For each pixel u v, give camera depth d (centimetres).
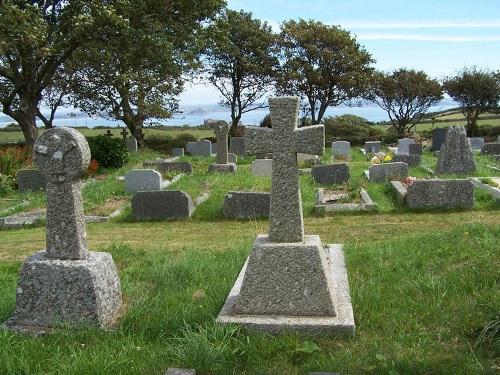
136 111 3531
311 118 4384
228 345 422
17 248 936
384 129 4844
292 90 4156
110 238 1017
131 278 657
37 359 421
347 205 1191
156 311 509
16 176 1712
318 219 1138
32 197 1541
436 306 489
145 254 804
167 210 1209
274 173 487
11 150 2133
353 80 3931
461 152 1641
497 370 375
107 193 1490
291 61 4038
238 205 1194
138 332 470
